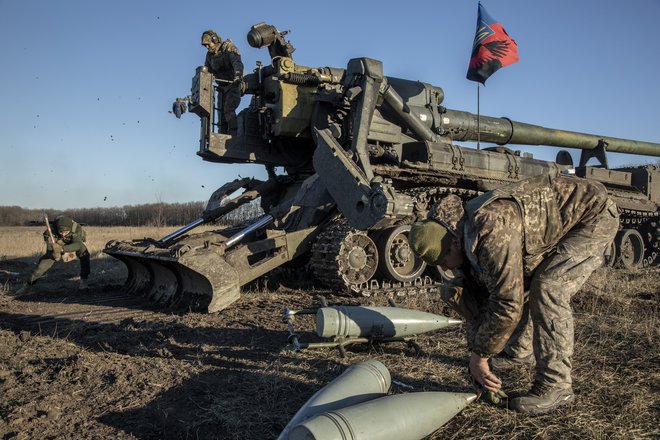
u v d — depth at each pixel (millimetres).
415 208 8523
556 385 3658
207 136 9844
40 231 42219
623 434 3303
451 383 4266
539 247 3615
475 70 10500
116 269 13453
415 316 5297
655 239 14633
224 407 3816
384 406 3025
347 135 9562
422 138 10109
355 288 8125
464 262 3574
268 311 7297
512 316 3223
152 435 3443
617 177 14078
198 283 7621
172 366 4785
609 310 6922
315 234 8586
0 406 3912
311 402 3201
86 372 4629
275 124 9656
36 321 7023
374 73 8406
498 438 3297
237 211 14172
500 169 10336
